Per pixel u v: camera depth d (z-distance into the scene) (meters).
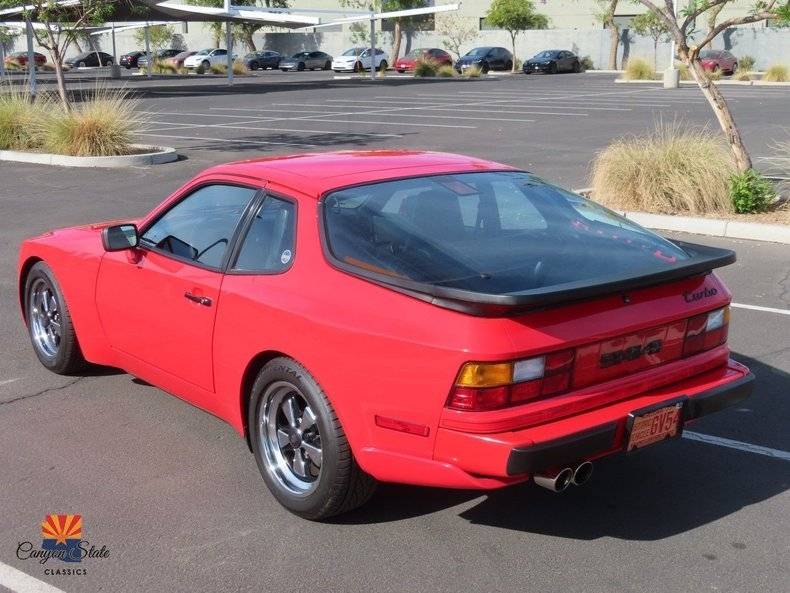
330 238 4.06
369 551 3.92
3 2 18.78
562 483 3.68
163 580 3.72
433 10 42.19
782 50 52.00
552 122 23.28
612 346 3.74
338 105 29.50
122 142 16.83
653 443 3.88
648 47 56.31
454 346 3.48
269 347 4.11
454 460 3.55
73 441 5.07
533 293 3.44
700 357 4.12
